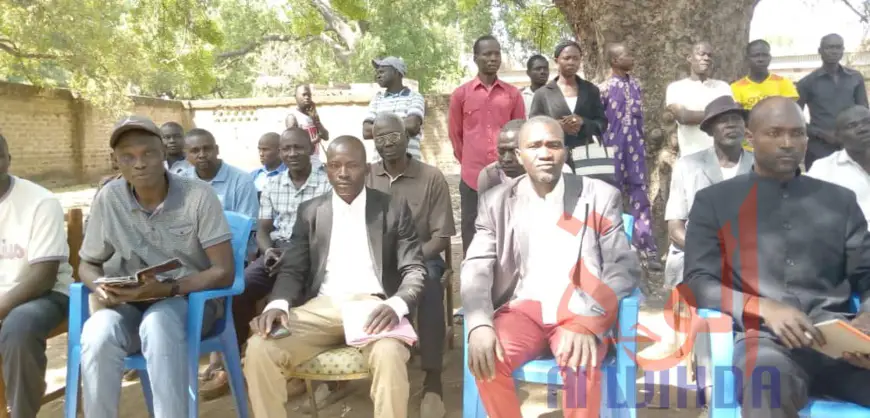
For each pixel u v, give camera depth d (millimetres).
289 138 4605
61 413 3881
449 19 24656
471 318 2941
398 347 3002
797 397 2479
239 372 3473
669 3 6223
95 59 14164
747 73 6516
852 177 3496
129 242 3354
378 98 6281
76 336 3232
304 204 3551
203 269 3430
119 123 3248
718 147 3871
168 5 14398
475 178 5621
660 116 6410
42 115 16422
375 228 3473
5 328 3166
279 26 25172
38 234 3381
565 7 7062
